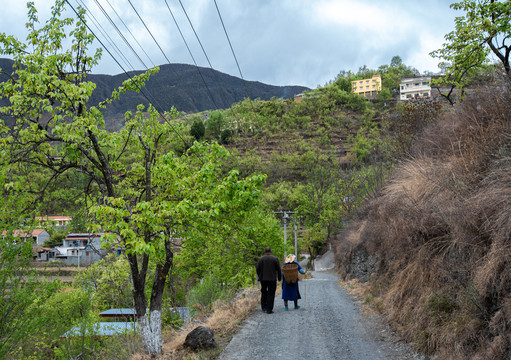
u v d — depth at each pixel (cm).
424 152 1069
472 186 683
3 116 741
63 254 5884
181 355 689
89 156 750
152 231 762
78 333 1695
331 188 5425
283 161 13025
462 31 1172
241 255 2456
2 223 828
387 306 814
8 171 751
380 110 18825
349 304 1058
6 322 1090
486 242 546
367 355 590
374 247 1477
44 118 764
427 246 708
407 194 873
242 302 1090
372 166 2820
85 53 791
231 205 852
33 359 1556
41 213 848
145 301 791
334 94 19638
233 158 12112
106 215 691
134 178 921
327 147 14700
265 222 2389
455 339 495
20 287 1099
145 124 908
